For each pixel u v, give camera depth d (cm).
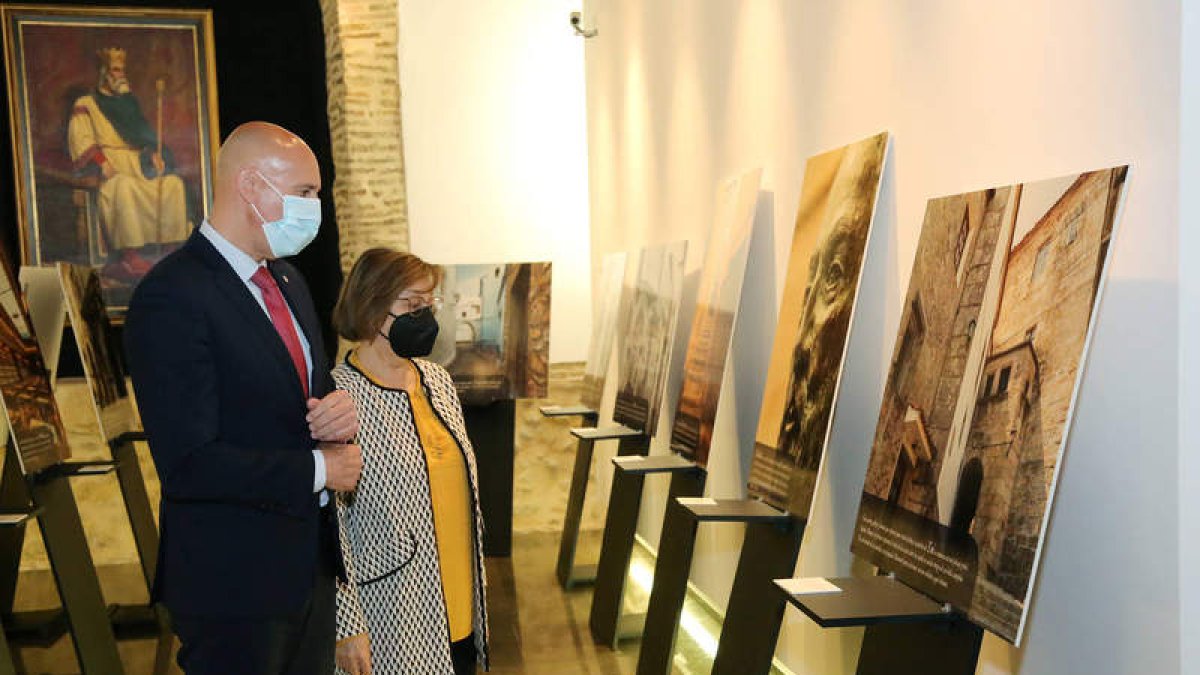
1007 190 264
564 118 821
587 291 830
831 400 333
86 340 567
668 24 589
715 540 543
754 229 475
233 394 234
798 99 424
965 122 308
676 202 585
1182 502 234
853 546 304
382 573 280
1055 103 269
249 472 227
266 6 834
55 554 448
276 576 236
